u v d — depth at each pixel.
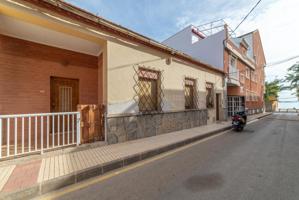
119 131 5.77
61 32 4.98
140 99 6.75
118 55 5.79
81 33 4.98
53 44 6.04
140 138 6.50
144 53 6.77
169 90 8.00
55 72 6.28
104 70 5.67
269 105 37.16
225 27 14.02
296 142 6.68
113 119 5.59
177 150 5.51
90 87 7.29
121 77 5.88
